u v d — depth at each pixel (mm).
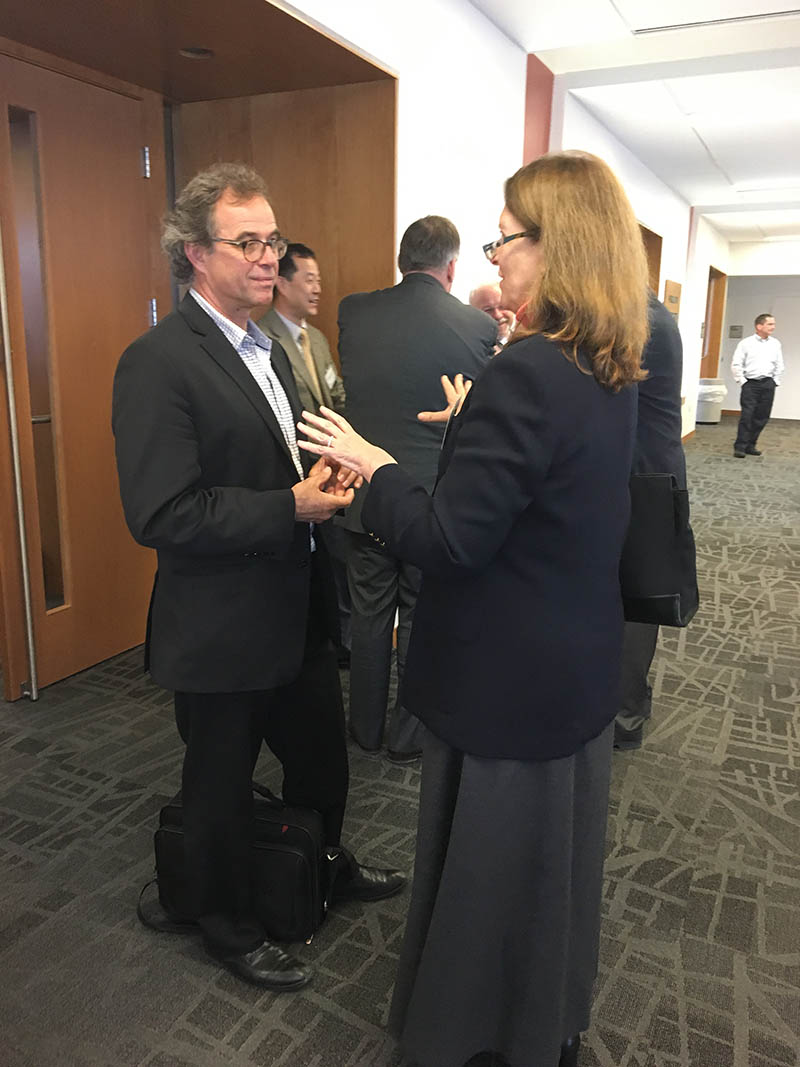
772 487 7336
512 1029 1332
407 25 2900
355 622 2531
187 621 1473
